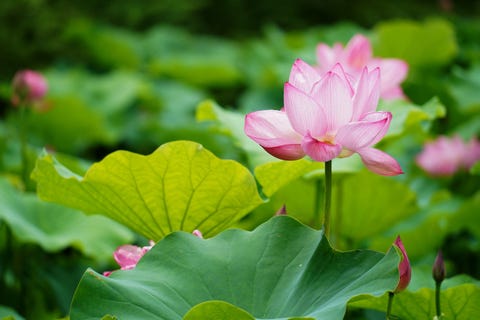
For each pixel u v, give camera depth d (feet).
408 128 13.07
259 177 11.98
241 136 12.78
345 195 13.35
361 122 10.88
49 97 22.40
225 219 11.82
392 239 13.79
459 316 11.47
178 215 11.78
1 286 14.08
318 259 11.01
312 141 10.89
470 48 23.76
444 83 17.99
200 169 11.49
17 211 13.79
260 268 11.09
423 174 16.61
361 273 10.89
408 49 19.85
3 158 17.44
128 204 11.74
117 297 10.82
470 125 17.61
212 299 10.99
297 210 13.50
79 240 13.52
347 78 11.25
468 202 13.93
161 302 10.89
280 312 10.91
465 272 14.80
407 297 11.37
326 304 10.77
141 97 26.68
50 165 11.67
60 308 14.19
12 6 28.02
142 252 11.50
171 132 22.21
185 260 11.12
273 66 23.09
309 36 25.44
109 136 23.97
